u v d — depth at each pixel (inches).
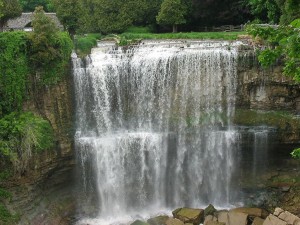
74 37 1428.4
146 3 2015.3
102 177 1242.0
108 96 1266.0
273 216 1072.8
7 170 1051.3
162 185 1285.7
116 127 1288.1
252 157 1282.0
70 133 1208.8
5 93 1066.1
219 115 1296.8
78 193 1236.5
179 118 1295.5
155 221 1145.4
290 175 1280.8
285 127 1245.7
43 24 1103.6
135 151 1248.8
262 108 1305.4
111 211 1262.3
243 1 1950.1
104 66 1249.4
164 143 1262.3
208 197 1310.3
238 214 1138.0
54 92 1170.6
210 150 1282.0
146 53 1321.4
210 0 1935.3
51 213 1130.7
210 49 1334.9
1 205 1018.1
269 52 482.6
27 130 1039.0
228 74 1280.8
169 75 1280.8
